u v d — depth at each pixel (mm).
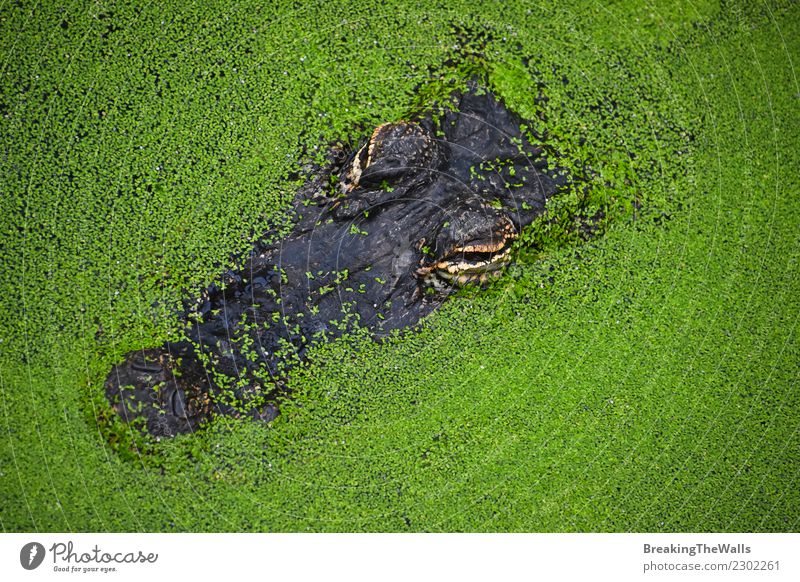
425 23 9445
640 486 7395
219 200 8148
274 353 7418
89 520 6770
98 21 9062
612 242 8367
